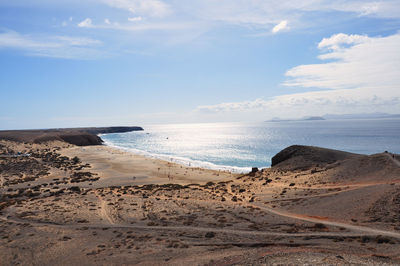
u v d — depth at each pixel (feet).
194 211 123.85
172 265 68.08
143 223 107.04
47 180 231.91
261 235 87.71
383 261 61.31
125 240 88.63
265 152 499.92
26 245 85.56
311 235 84.28
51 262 73.97
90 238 91.20
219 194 170.71
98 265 70.69
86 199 155.53
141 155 453.99
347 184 155.02
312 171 209.36
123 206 135.23
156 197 160.56
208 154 491.31
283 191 158.51
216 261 68.03
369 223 90.53
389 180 140.97
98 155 407.85
